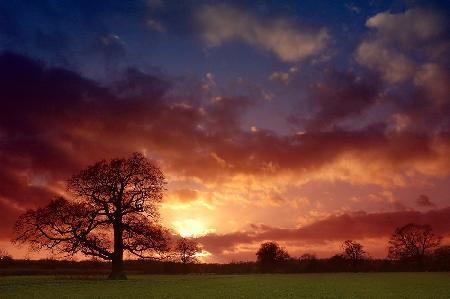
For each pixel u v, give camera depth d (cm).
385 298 3475
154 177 6153
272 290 4334
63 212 5834
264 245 12431
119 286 4606
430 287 4909
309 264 12531
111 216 5962
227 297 3444
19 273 7762
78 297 3306
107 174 6016
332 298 3484
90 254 5891
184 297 3394
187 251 9425
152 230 6056
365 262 12775
